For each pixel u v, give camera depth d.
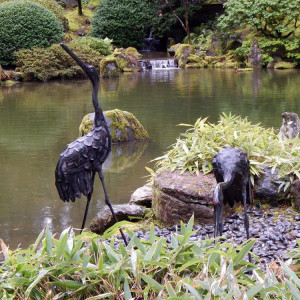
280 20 25.12
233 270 3.30
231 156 3.67
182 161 6.18
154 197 5.92
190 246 3.43
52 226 5.96
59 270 3.32
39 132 11.43
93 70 3.72
